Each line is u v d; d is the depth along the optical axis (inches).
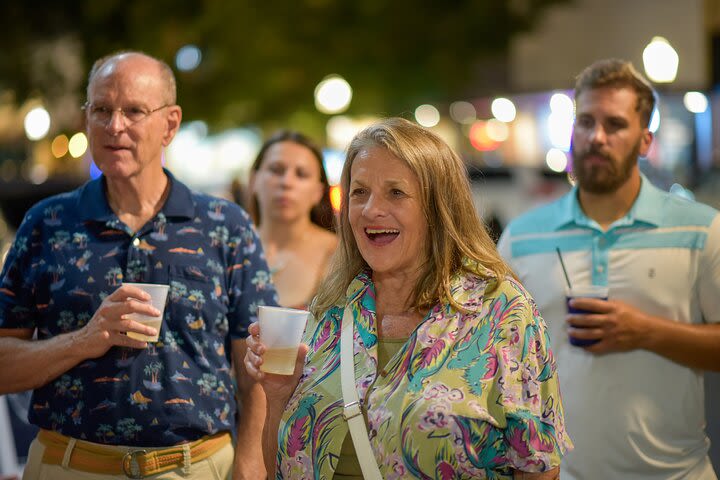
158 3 444.8
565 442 99.9
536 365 99.6
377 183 104.9
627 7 538.9
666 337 137.4
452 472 95.7
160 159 130.6
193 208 131.3
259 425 131.5
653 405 141.3
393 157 105.2
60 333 125.3
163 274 126.6
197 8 445.4
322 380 106.6
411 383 99.3
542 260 153.6
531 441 96.3
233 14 427.8
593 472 144.1
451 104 550.0
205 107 446.3
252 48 430.0
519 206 400.2
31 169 550.9
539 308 152.5
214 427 125.7
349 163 109.6
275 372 105.0
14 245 129.0
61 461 122.9
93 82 127.2
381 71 450.3
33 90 498.9
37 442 126.4
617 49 542.6
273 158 192.7
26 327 128.3
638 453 141.6
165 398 122.6
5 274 127.7
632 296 146.0
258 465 129.0
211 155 565.3
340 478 102.9
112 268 125.7
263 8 430.9
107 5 455.8
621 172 146.8
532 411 97.9
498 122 531.8
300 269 190.5
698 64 519.8
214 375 127.2
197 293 127.5
